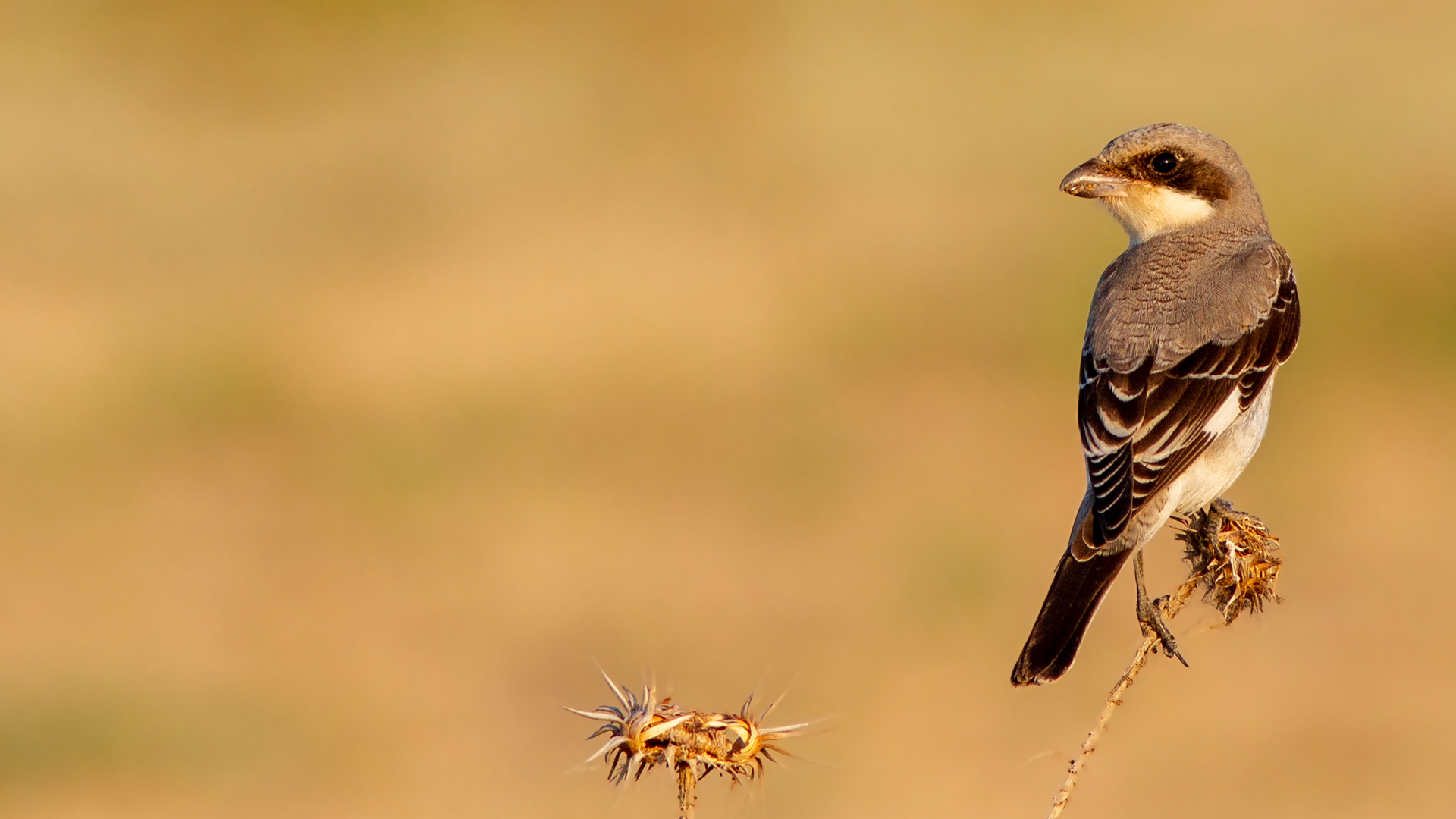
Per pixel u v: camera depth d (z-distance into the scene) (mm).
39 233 18906
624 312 16188
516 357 15297
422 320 16188
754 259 17391
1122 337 6742
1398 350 14734
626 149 21406
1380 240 16516
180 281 17422
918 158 20422
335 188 20391
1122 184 7359
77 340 15859
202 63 25781
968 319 15844
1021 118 21547
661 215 18984
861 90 22938
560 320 16000
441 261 17844
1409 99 21094
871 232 18078
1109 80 22562
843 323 15867
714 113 22484
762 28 25781
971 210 18625
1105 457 6441
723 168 20531
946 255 17344
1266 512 12281
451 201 19812
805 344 15492
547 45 26016
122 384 14922
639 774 4137
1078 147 20422
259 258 18078
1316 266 15938
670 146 21453
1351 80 21906
